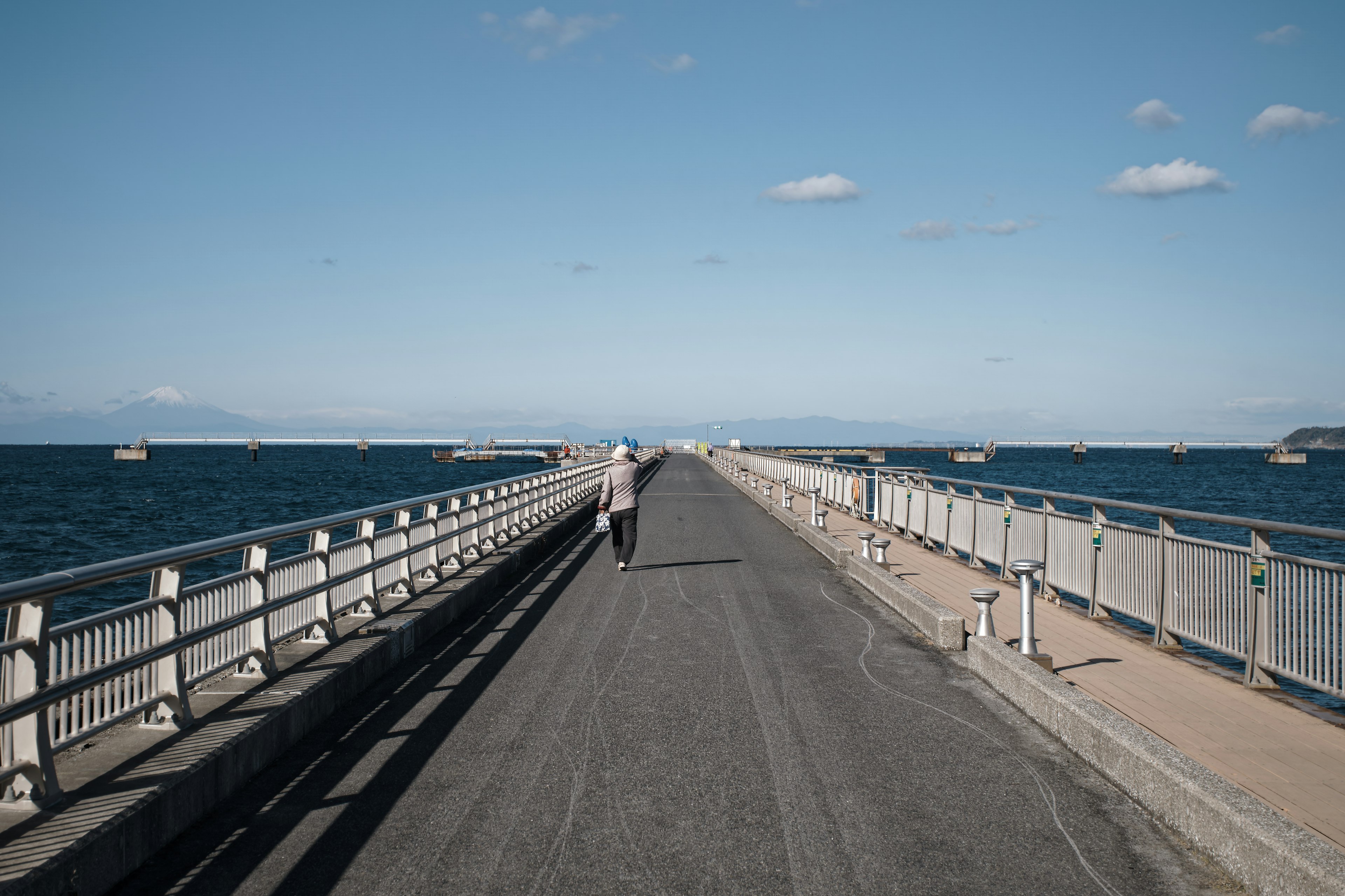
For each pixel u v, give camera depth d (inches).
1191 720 235.9
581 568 564.7
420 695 275.4
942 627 338.0
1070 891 151.8
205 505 2333.9
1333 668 232.1
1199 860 164.1
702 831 175.3
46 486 3193.9
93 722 183.5
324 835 173.5
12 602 142.1
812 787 198.5
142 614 194.5
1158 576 327.6
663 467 2669.8
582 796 193.5
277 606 253.3
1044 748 226.5
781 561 598.9
